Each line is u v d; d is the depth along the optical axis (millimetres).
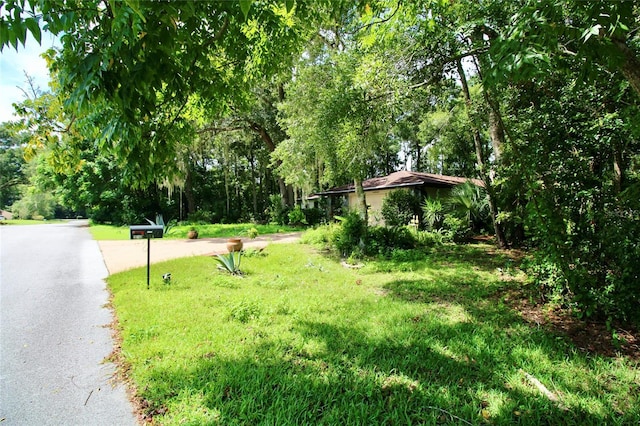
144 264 7742
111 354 3203
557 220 3547
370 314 4137
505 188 4781
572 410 2221
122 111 1656
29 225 23125
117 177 19656
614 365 2773
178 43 1973
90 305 4723
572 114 3621
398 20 3949
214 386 2520
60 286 5785
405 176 14500
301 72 9391
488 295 4906
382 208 13008
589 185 3549
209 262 7910
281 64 4164
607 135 3424
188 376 2682
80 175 21266
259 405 2314
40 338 3584
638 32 2791
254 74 3240
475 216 11375
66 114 2443
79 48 1546
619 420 2104
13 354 3209
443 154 19031
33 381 2730
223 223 23688
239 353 3082
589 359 2875
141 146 2051
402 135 20203
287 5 1535
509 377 2627
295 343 3277
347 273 6770
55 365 2992
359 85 5059
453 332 3516
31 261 8172
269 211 22125
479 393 2420
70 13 1401
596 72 2201
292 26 3164
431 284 5609
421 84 5227
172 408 2311
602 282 3438
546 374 2662
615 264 3334
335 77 6867
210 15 2059
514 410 2221
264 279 6172
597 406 2258
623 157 3863
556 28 1950
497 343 3221
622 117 3270
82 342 3479
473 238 11258
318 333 3529
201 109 3037
